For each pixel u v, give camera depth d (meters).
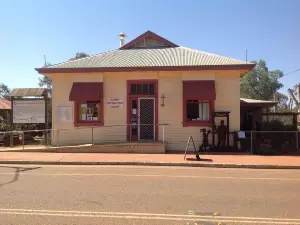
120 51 20.61
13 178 9.80
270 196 7.57
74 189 8.20
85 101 17.88
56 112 17.95
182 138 17.22
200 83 16.92
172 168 12.25
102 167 12.47
